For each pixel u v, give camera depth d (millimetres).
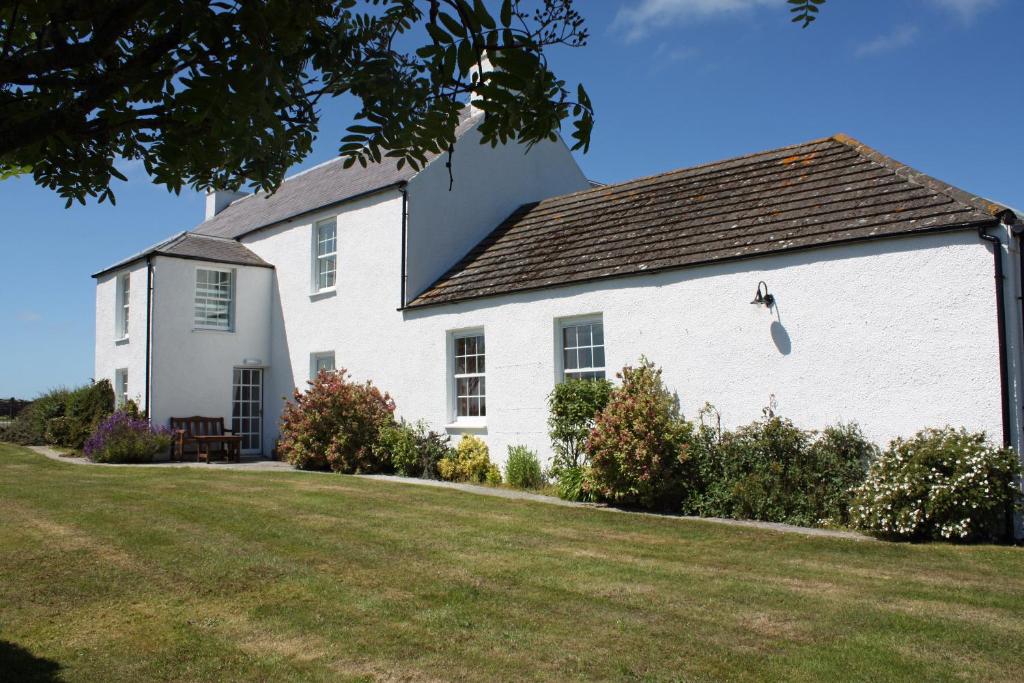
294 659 5367
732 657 5320
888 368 10258
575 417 12961
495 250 17141
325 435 16938
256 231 21594
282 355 20547
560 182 20719
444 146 2545
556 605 6535
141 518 10141
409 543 8898
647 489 11336
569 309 13836
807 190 12469
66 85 2463
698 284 12164
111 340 21406
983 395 9516
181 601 6660
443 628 5961
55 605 6527
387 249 17516
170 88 2416
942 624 5965
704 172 15141
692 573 7613
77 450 20422
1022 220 9828
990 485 8875
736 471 11000
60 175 2928
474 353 15805
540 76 2381
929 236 10047
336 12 2689
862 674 5000
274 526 9766
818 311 10914
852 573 7609
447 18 2221
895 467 9445
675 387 12312
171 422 19094
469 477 14836
